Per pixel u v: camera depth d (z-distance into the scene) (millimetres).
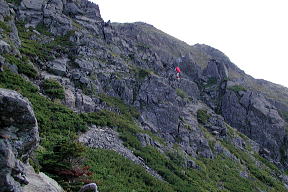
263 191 57562
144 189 36281
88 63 61562
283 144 89312
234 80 105000
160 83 66500
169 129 61094
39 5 72438
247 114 88562
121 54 75188
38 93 47594
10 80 44844
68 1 80688
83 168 27266
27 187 18516
